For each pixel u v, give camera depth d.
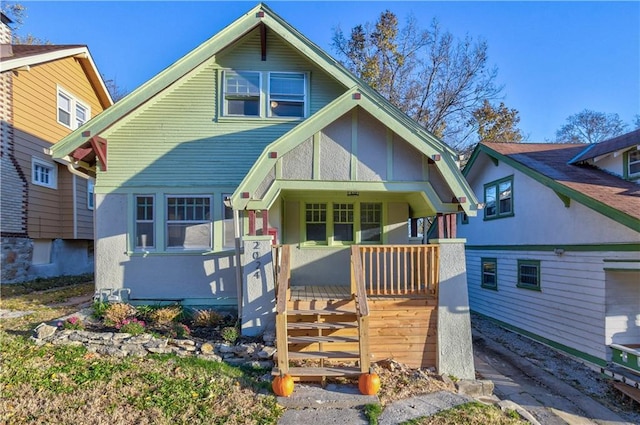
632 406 6.60
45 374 5.28
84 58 14.48
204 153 8.69
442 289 6.77
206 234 8.68
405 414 4.98
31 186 12.26
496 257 12.96
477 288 14.34
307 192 8.65
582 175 9.97
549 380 7.65
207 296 8.54
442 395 5.62
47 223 13.04
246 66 8.84
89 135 7.94
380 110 6.84
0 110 11.11
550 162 11.22
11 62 11.08
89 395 4.90
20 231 11.82
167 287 8.50
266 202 6.77
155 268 8.52
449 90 22.55
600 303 8.34
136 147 8.59
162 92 8.62
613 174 10.05
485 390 6.25
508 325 12.09
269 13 8.32
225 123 8.73
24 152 11.97
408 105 22.31
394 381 6.00
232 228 8.70
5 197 11.26
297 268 9.09
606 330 8.17
